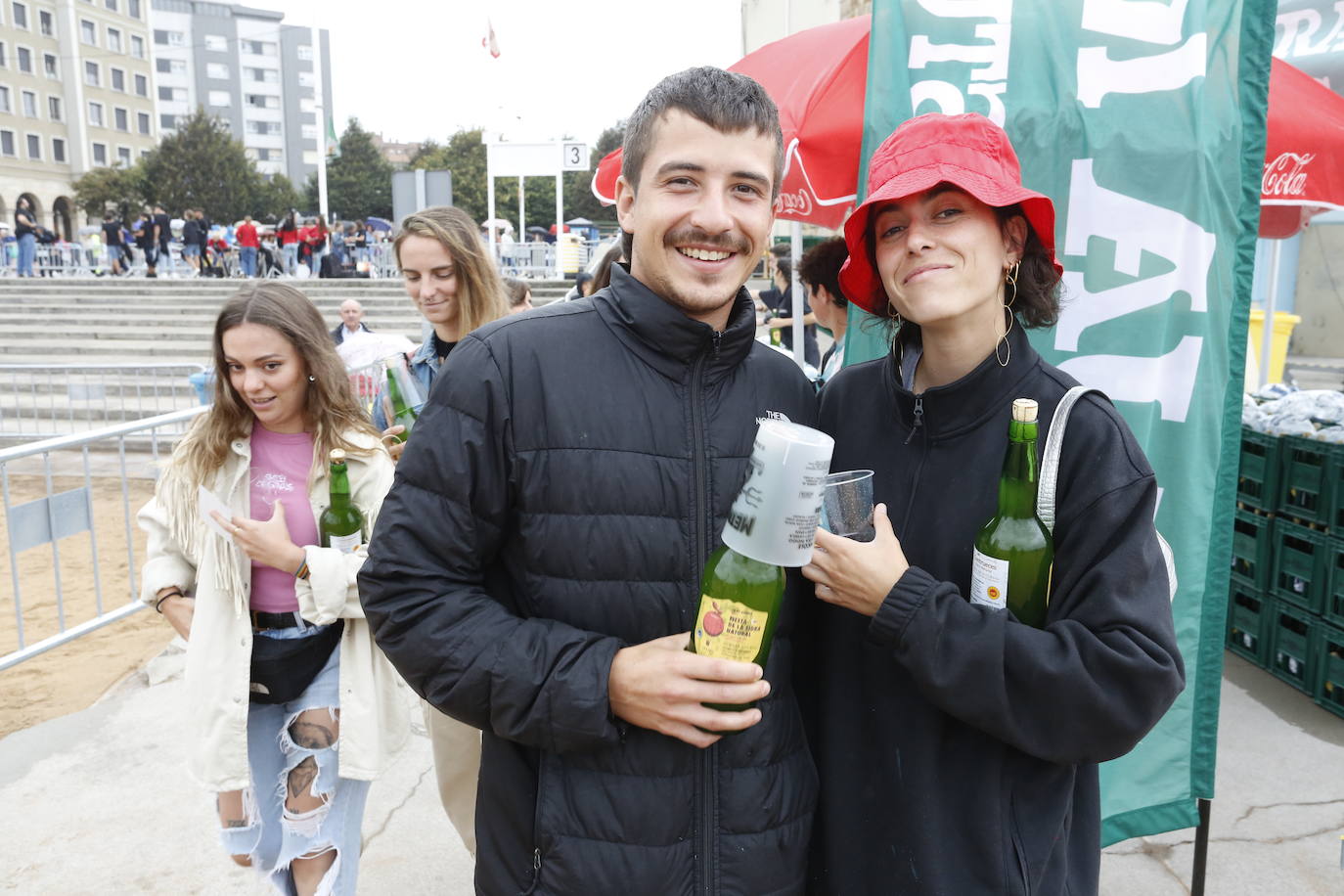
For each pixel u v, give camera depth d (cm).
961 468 137
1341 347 1359
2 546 689
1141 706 117
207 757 200
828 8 1277
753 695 114
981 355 139
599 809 126
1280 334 782
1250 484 428
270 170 10781
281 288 211
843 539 127
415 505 127
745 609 116
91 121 6222
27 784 318
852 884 141
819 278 329
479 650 122
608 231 4988
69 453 948
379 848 288
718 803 129
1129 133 229
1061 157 234
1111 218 232
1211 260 227
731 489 133
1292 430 394
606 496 127
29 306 1764
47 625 527
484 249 284
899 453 145
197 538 207
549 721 120
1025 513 125
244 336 202
